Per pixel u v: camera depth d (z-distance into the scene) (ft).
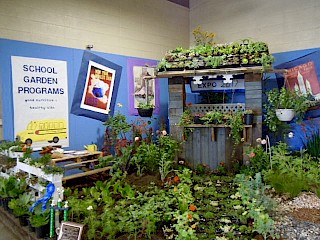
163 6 18.39
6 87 11.57
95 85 14.78
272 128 14.16
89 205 8.26
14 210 8.09
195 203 9.54
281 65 16.16
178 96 14.24
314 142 14.43
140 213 7.70
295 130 15.57
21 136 12.03
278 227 7.72
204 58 13.19
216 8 18.83
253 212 7.52
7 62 11.59
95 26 14.73
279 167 11.48
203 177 12.88
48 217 7.35
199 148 14.23
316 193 10.03
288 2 15.76
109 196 9.59
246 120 12.84
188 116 13.93
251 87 13.24
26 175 9.53
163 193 9.84
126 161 12.73
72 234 6.27
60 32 13.33
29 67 12.24
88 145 13.70
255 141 13.23
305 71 15.28
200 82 13.91
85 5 14.25
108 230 6.97
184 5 19.90
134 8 16.63
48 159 9.22
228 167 13.74
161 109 18.52
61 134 13.41
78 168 13.00
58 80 13.24
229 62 12.81
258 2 16.94
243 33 17.70
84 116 14.37
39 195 8.73
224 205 9.30
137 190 10.73
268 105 14.67
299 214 8.64
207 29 19.36
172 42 19.12
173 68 13.74
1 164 10.59
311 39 15.07
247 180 10.14
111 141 14.83
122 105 16.17
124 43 16.17
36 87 12.48
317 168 11.66
